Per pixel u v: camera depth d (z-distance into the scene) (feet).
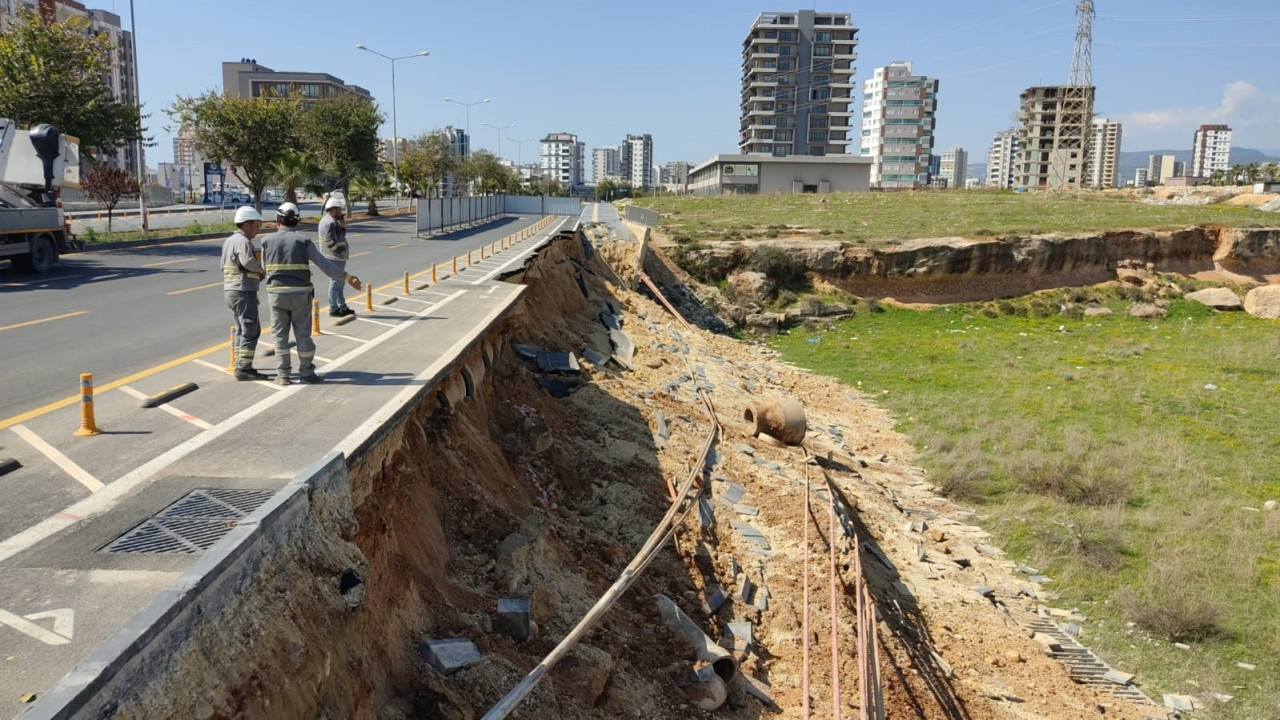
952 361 109.19
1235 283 161.79
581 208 245.45
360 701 17.26
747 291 137.08
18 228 70.44
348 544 18.84
